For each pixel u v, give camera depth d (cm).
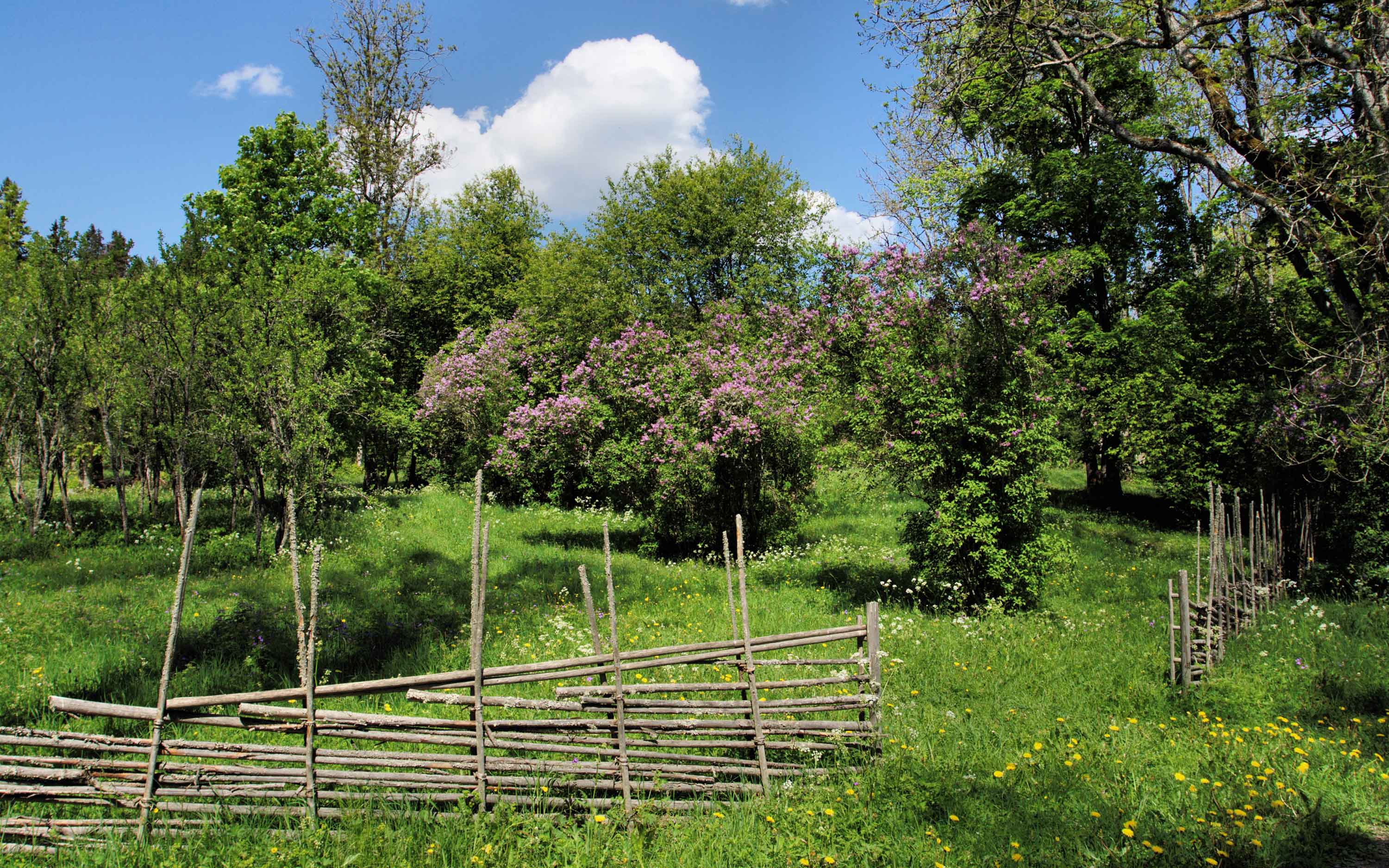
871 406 1124
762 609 1042
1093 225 2116
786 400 1524
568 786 457
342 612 930
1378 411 1040
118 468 1419
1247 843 438
